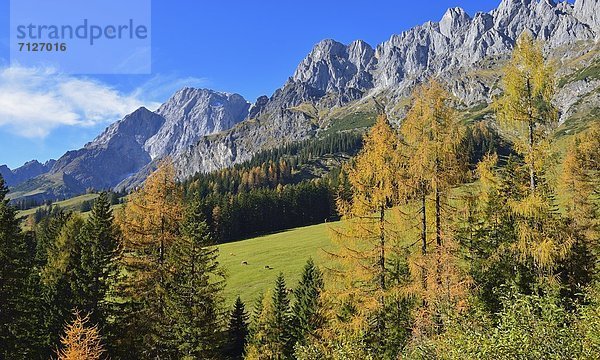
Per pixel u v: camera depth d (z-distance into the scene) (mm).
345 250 22203
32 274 36719
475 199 21094
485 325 11758
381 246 21719
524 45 20812
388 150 21266
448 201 20969
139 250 31828
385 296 21109
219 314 33500
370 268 21844
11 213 31281
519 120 21062
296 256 67375
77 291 31172
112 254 32031
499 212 26922
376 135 21578
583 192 39219
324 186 132625
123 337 31516
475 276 24750
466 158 21000
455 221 21266
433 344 12320
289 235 97000
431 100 20734
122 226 31672
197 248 31578
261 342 36531
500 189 27719
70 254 33500
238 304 42000
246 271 61812
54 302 31203
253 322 38875
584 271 28125
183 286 30281
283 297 38938
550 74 20500
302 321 35625
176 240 31469
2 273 29297
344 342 15273
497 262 24922
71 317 30484
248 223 119000
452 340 11438
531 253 21000
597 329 9906
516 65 21047
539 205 20406
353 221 22031
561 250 20828
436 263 19672
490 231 27906
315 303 35094
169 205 31688
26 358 29750
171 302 29766
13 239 30922
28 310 30969
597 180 40844
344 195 22969
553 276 21297
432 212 21203
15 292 29828
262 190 133750
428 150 20406
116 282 32156
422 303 20422
